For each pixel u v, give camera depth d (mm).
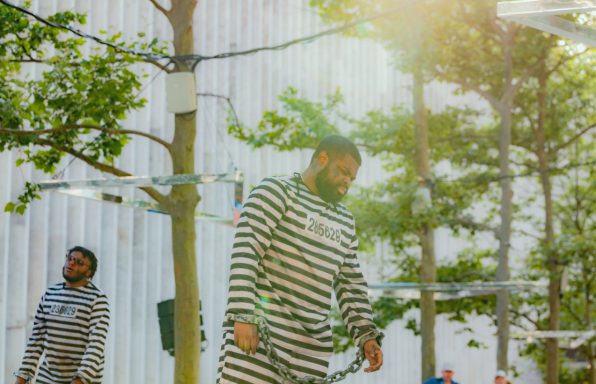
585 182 19812
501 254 14781
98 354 5520
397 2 13547
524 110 17172
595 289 18203
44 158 8562
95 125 8094
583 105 17734
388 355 19703
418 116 14562
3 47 8445
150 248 13328
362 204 14734
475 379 22969
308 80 17156
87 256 5680
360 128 15141
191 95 7918
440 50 15023
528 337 15961
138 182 7734
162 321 11984
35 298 11695
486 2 14453
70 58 8656
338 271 3223
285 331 3039
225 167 14836
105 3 12688
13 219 11430
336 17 13742
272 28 16125
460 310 17625
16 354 11430
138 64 13219
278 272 3051
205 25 14617
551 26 4863
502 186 14961
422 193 14195
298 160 16859
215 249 14688
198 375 7875
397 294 14281
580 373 20312
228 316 2924
